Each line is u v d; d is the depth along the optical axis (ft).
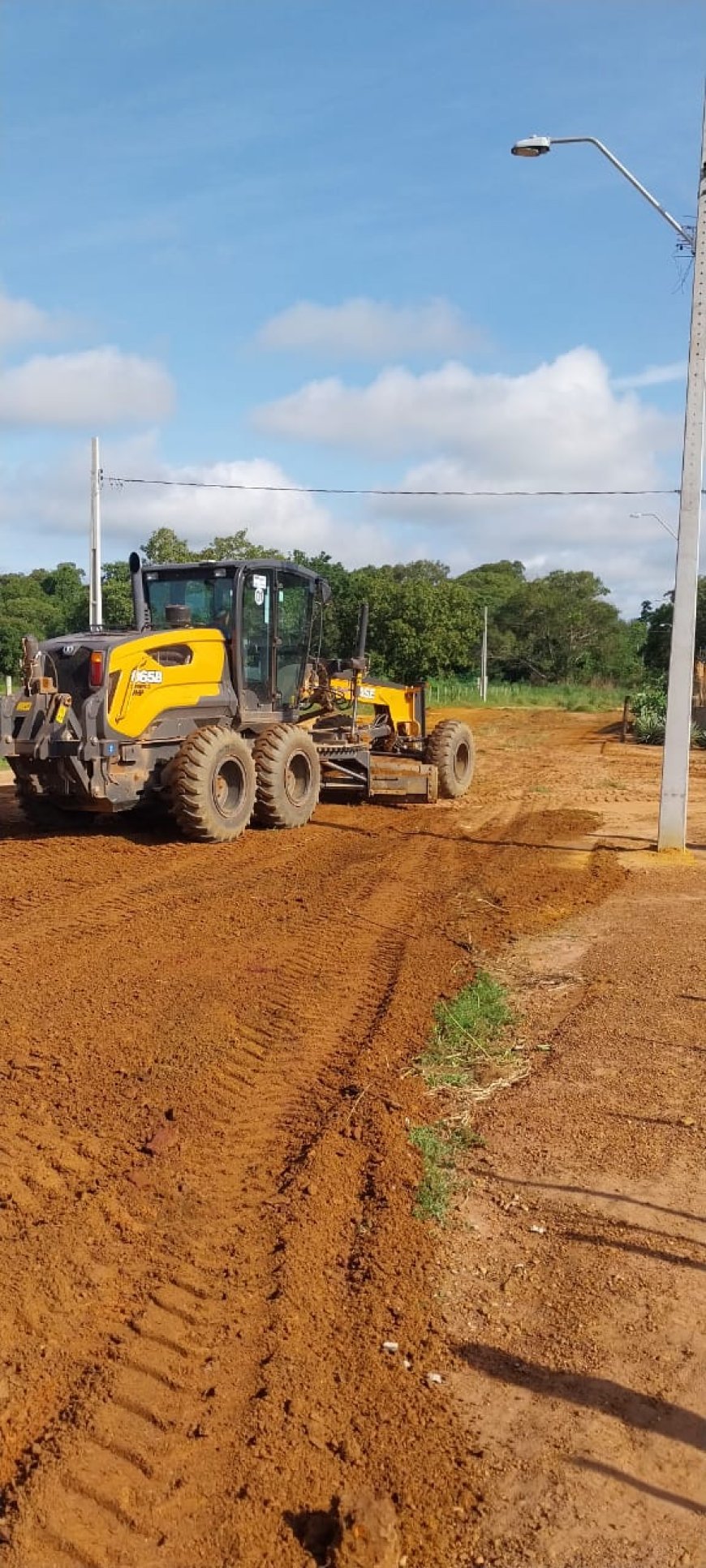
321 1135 16.56
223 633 41.98
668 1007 22.58
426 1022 21.52
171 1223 14.08
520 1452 10.66
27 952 25.07
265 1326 12.15
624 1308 12.87
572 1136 17.12
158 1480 10.00
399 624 177.88
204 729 38.86
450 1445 10.66
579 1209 15.01
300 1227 14.02
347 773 49.67
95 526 85.56
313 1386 11.28
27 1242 13.42
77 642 37.19
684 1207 15.12
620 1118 17.71
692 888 33.88
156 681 38.11
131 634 38.47
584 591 260.42
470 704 169.78
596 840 42.96
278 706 45.32
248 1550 9.33
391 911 30.22
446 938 27.71
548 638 247.29
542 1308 12.87
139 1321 12.12
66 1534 9.41
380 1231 14.11
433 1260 13.67
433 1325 12.45
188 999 22.15
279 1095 18.06
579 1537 9.71
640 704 109.70
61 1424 10.60
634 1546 9.65
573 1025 21.71
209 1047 19.60
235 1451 10.36
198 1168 15.48
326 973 24.43
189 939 26.66
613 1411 11.25
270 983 23.44
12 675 170.40
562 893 32.86
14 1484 9.89
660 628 192.75
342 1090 18.34
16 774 38.50
